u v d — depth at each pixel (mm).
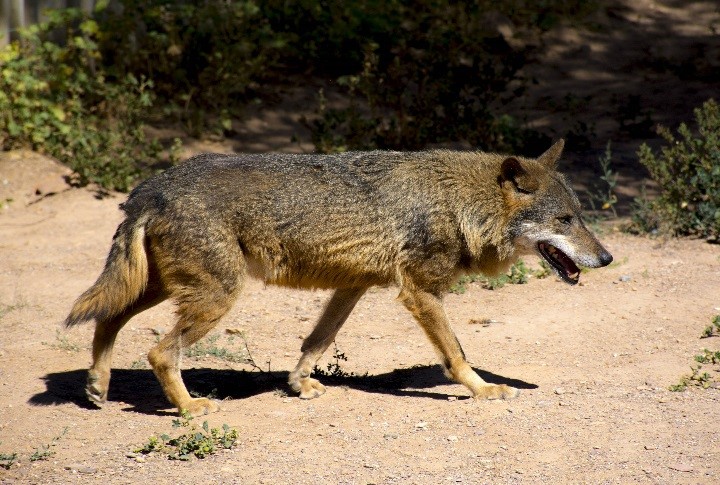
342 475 11789
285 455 12492
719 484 11117
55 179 27281
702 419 13133
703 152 23562
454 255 14656
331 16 35844
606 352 16469
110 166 27516
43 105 28750
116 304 14141
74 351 17031
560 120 32844
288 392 15219
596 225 23625
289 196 14281
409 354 17047
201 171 14375
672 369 15320
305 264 14594
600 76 36406
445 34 34688
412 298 14695
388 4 36469
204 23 33125
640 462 11867
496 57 36750
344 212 14352
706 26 40312
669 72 36562
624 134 31531
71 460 12422
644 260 21359
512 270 20641
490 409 13977
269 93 33531
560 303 19141
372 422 13711
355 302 15227
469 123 30516
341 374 16000
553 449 12414
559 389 14656
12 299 19844
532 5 40344
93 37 32250
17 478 11836
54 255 22609
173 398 14219
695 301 18672
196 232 13914
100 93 29688
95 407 14531
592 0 41438
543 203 14875
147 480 11703
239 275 14273
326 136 29219
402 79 34094
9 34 30734
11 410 14281
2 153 28203
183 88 32750
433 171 14727
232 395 15211
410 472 11844
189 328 14219
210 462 12273
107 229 24375
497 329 17953
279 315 19219
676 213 23172
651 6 41812
